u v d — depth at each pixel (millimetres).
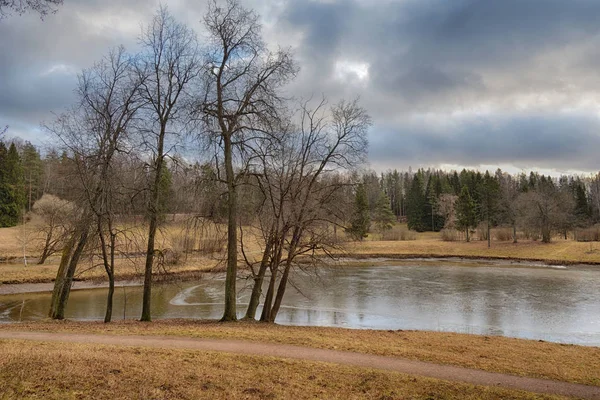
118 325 17344
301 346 12664
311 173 20297
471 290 36969
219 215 19156
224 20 17828
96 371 8453
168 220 20844
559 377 10266
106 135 17859
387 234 85312
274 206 19328
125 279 39438
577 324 25000
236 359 10305
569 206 73375
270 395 8195
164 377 8523
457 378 9852
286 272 20906
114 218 18469
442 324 24953
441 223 100000
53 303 21188
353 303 31219
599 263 55250
